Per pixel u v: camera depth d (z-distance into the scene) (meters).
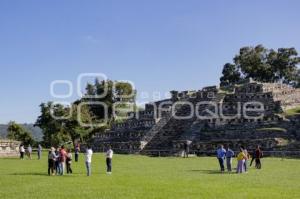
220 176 38.94
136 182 34.28
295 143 66.56
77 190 29.83
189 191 29.00
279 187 31.19
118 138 95.94
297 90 91.62
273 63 141.50
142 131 91.12
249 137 74.88
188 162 57.56
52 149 41.44
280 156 66.00
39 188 31.00
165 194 27.70
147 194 27.73
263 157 65.19
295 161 57.59
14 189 30.55
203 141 77.62
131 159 64.06
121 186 31.80
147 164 54.31
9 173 42.78
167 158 66.94
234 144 72.19
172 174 41.00
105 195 27.47
